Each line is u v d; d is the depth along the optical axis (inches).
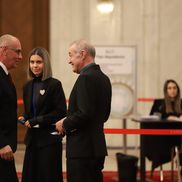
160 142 425.4
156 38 624.4
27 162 301.4
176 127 419.5
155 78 624.4
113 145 624.4
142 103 620.7
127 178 403.9
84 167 263.1
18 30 634.8
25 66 635.5
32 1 634.8
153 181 446.0
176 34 626.8
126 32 624.4
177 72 628.1
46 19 633.6
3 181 250.5
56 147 299.3
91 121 262.5
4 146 246.8
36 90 303.9
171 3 626.5
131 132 374.6
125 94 483.8
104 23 623.2
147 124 420.8
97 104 263.1
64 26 625.9
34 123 295.4
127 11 623.8
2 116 250.2
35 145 299.0
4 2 634.2
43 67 302.8
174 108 459.2
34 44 634.2
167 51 626.5
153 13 624.4
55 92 301.7
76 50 268.7
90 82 259.4
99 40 623.2
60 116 300.2
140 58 625.0
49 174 297.3
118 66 481.4
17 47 255.6
